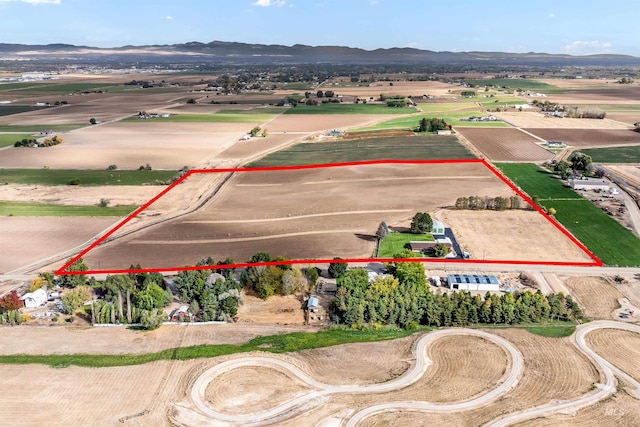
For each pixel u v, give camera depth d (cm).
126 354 7081
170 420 5803
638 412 5909
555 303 8012
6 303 8138
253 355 7044
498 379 6506
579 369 6706
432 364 6838
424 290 8350
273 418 5828
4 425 5688
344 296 8144
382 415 5853
